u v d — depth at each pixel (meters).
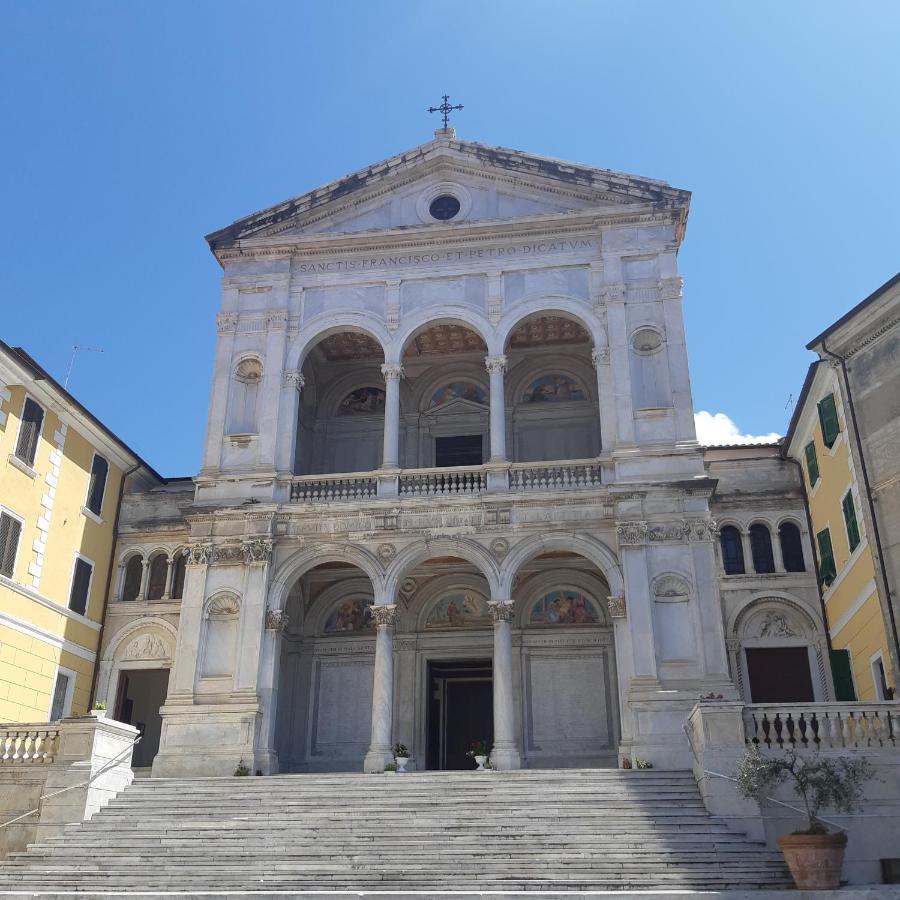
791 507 33.34
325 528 29.62
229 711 27.45
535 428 35.66
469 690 33.66
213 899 16.41
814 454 31.64
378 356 37.19
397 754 27.98
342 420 36.81
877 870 19.31
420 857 19.00
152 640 33.81
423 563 32.47
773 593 32.38
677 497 28.14
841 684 30.06
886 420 25.48
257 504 29.78
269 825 21.00
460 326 34.50
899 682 24.06
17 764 22.97
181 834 20.94
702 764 21.00
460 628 32.97
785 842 17.64
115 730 23.67
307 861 19.22
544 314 32.09
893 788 20.03
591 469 29.52
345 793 22.66
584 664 31.86
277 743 32.19
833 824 19.70
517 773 23.22
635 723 25.66
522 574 32.94
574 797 21.59
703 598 26.94
